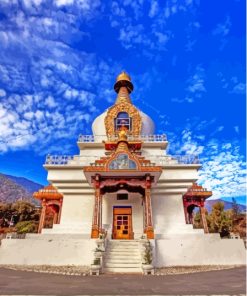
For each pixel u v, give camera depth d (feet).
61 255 70.28
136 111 112.16
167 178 90.99
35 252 70.69
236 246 73.61
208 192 97.30
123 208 91.15
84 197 92.89
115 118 111.24
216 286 39.58
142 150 105.50
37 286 38.58
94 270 54.29
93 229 74.18
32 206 198.70
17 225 153.58
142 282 43.83
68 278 47.75
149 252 60.34
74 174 91.76
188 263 70.33
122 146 84.17
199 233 86.53
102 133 115.65
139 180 80.84
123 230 88.28
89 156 97.91
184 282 43.78
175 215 90.02
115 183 80.28
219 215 157.28
